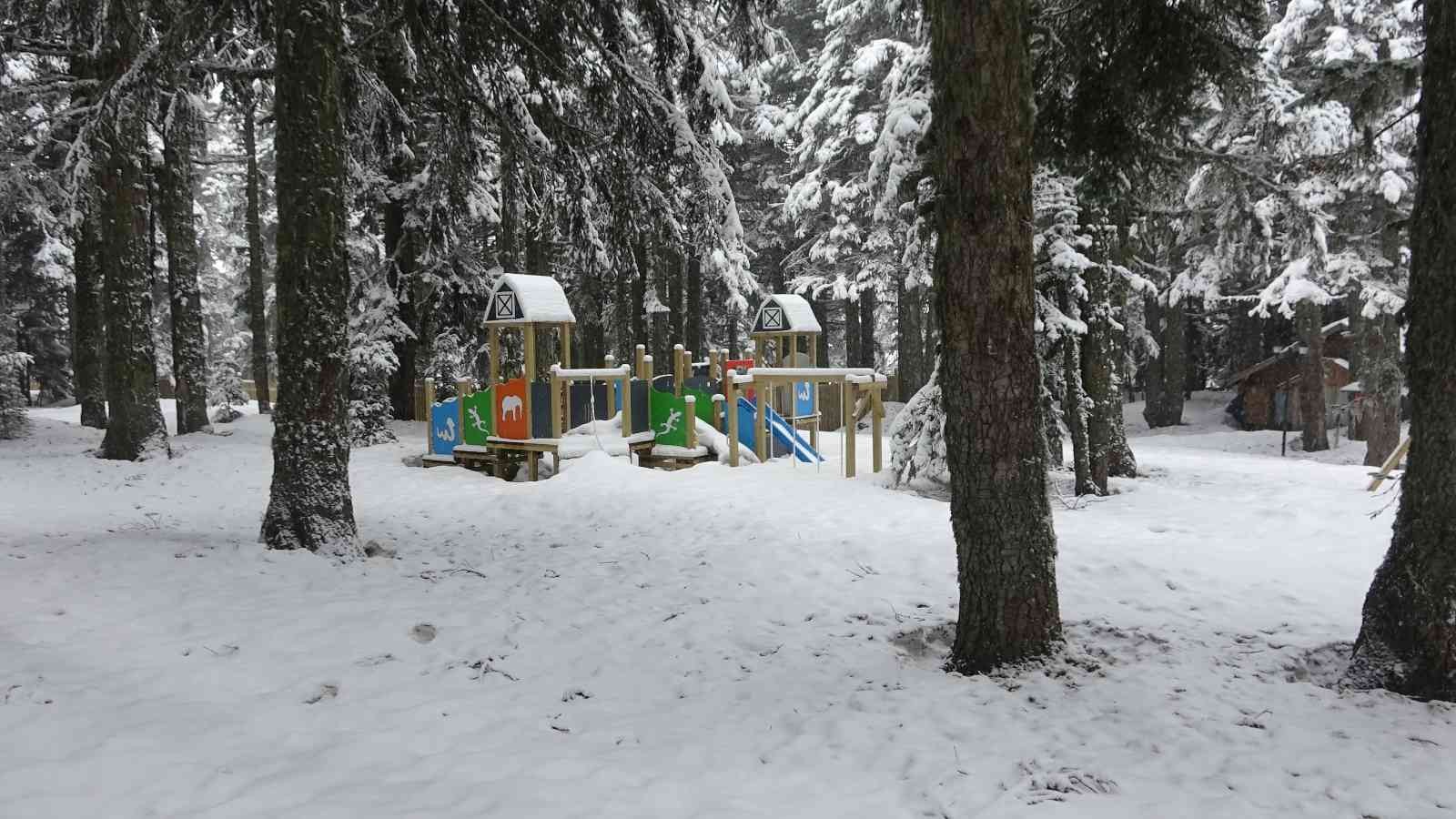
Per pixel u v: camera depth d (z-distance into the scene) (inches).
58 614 226.5
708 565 313.7
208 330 1692.9
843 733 174.9
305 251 300.4
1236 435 1026.1
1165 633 231.3
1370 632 192.2
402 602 258.2
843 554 322.7
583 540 360.2
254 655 207.8
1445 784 145.5
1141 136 307.1
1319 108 655.1
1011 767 157.9
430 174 629.9
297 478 305.4
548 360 794.2
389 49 425.7
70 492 464.8
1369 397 785.6
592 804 142.7
